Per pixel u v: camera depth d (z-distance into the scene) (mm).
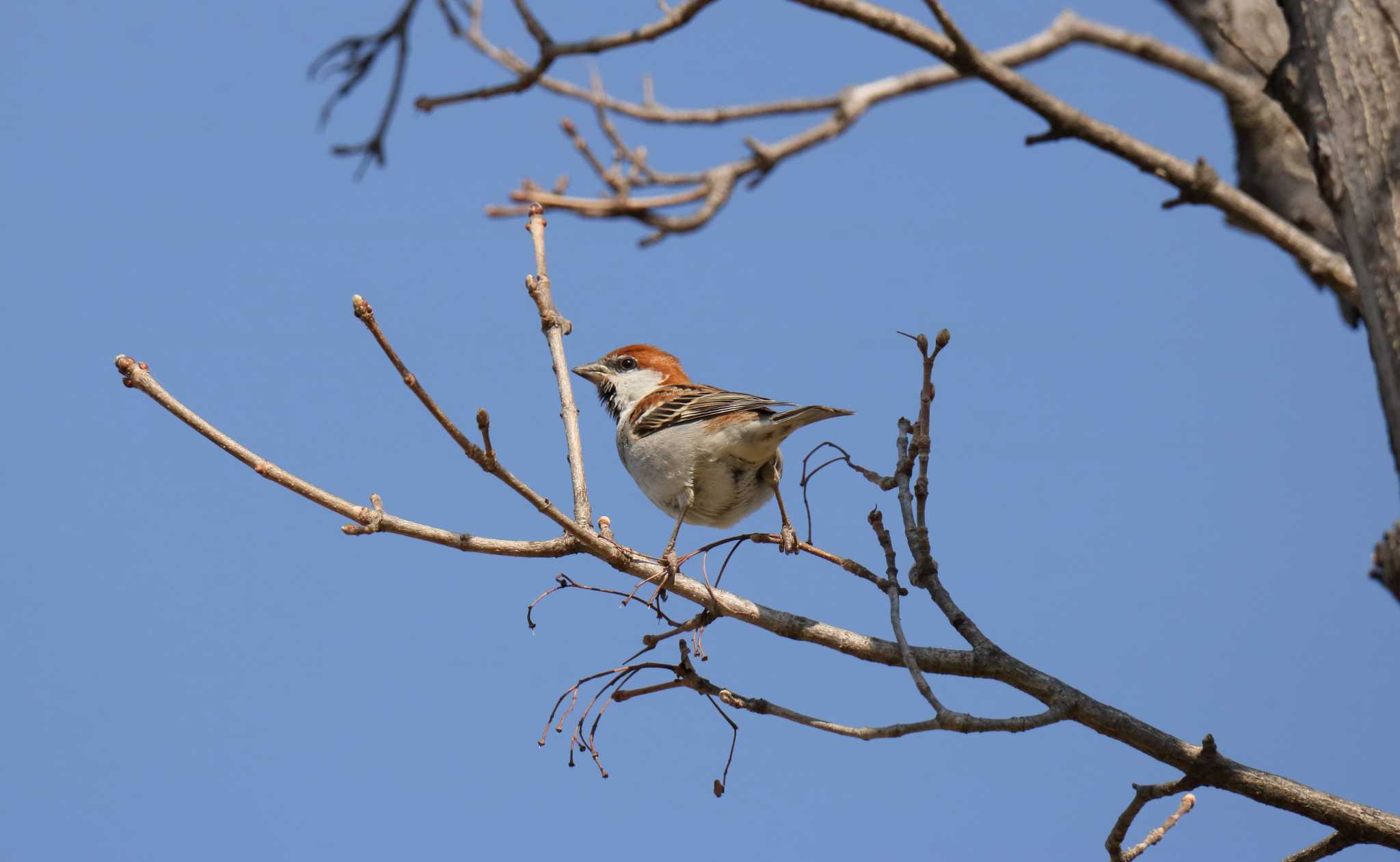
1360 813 7336
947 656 7934
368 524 7926
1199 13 13227
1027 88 10992
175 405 7738
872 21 10812
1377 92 6613
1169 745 7594
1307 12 7109
